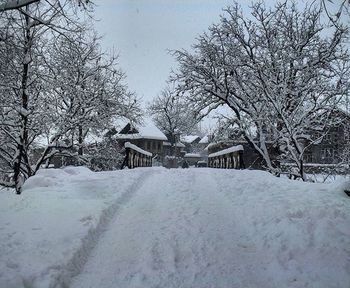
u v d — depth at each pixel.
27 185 9.55
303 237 6.03
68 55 19.81
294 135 14.69
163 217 7.33
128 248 5.90
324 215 6.77
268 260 5.54
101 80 22.33
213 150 40.25
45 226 6.35
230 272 5.17
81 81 20.72
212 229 6.68
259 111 19.03
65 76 19.16
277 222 6.66
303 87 18.67
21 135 16.22
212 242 6.12
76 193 8.63
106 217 7.19
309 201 7.52
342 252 5.58
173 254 5.66
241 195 8.66
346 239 5.92
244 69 21.16
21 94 16.72
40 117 16.97
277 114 16.50
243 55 21.81
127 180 10.49
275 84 18.64
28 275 4.61
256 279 4.99
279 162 20.16
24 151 16.66
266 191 8.73
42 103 17.36
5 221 6.59
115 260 5.51
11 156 18.14
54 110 17.78
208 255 5.68
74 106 19.28
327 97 17.06
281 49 21.00
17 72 16.23
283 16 21.98
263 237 6.24
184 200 8.58
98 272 5.15
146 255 5.61
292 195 8.16
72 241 5.73
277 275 5.07
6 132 16.17
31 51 16.05
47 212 7.10
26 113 15.78
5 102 16.36
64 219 6.70
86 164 22.47
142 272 5.11
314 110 16.75
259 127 19.34
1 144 17.33
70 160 24.31
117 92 22.98
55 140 17.58
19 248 5.43
